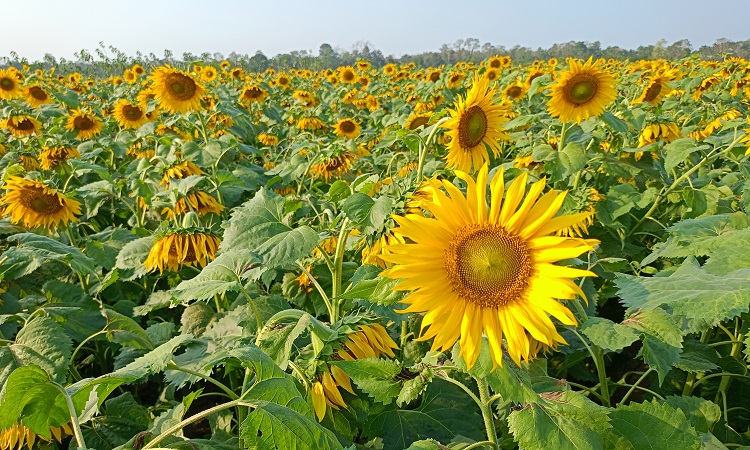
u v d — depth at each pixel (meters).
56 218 5.27
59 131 10.37
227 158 8.12
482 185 2.16
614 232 5.73
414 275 2.13
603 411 2.21
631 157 6.73
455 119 4.09
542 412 2.19
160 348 2.25
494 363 2.05
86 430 3.21
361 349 2.70
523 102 13.85
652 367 2.54
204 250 3.93
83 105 16.17
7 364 2.88
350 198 2.92
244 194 7.21
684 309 1.85
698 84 13.16
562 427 2.15
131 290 5.32
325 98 19.16
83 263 3.64
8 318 3.52
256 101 13.54
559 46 85.19
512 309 2.09
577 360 4.02
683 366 3.41
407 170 6.23
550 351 3.83
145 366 2.11
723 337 4.50
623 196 5.46
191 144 7.07
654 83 8.92
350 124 9.83
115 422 3.27
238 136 9.95
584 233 5.52
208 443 2.50
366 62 27.66
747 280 1.93
